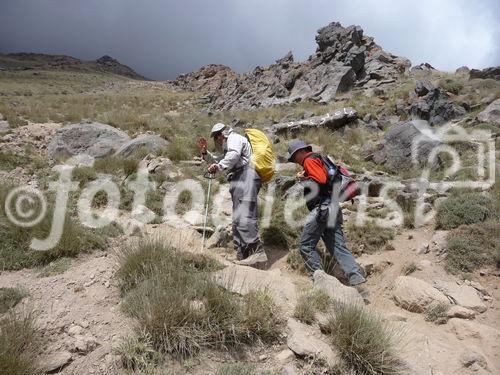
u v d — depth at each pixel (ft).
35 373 10.19
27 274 15.51
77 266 15.90
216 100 97.71
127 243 17.51
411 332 13.06
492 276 16.21
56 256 16.47
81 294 13.73
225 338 11.71
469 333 13.14
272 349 11.78
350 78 64.49
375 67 66.85
